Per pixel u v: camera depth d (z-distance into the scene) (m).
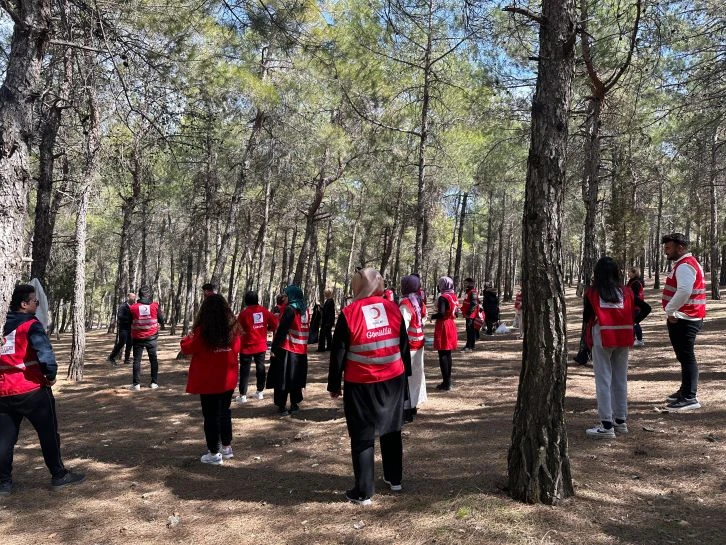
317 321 14.79
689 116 11.30
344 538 3.47
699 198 16.84
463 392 8.08
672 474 4.20
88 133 10.30
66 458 5.70
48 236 10.28
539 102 3.74
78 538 3.79
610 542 3.15
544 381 3.69
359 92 14.64
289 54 7.47
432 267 44.69
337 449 5.54
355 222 29.64
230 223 13.90
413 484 4.31
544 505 3.64
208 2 6.82
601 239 21.27
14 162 4.00
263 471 5.00
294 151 14.86
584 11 7.08
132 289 25.03
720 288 28.45
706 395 6.61
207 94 8.62
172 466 5.26
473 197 26.61
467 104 13.93
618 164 16.03
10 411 4.63
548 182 3.69
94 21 6.22
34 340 4.60
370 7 12.31
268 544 3.51
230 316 5.24
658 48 6.58
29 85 4.13
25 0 4.11
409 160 17.33
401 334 4.20
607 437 5.15
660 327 15.48
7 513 4.27
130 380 10.71
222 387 5.18
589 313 5.28
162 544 3.64
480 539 3.24
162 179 16.89
